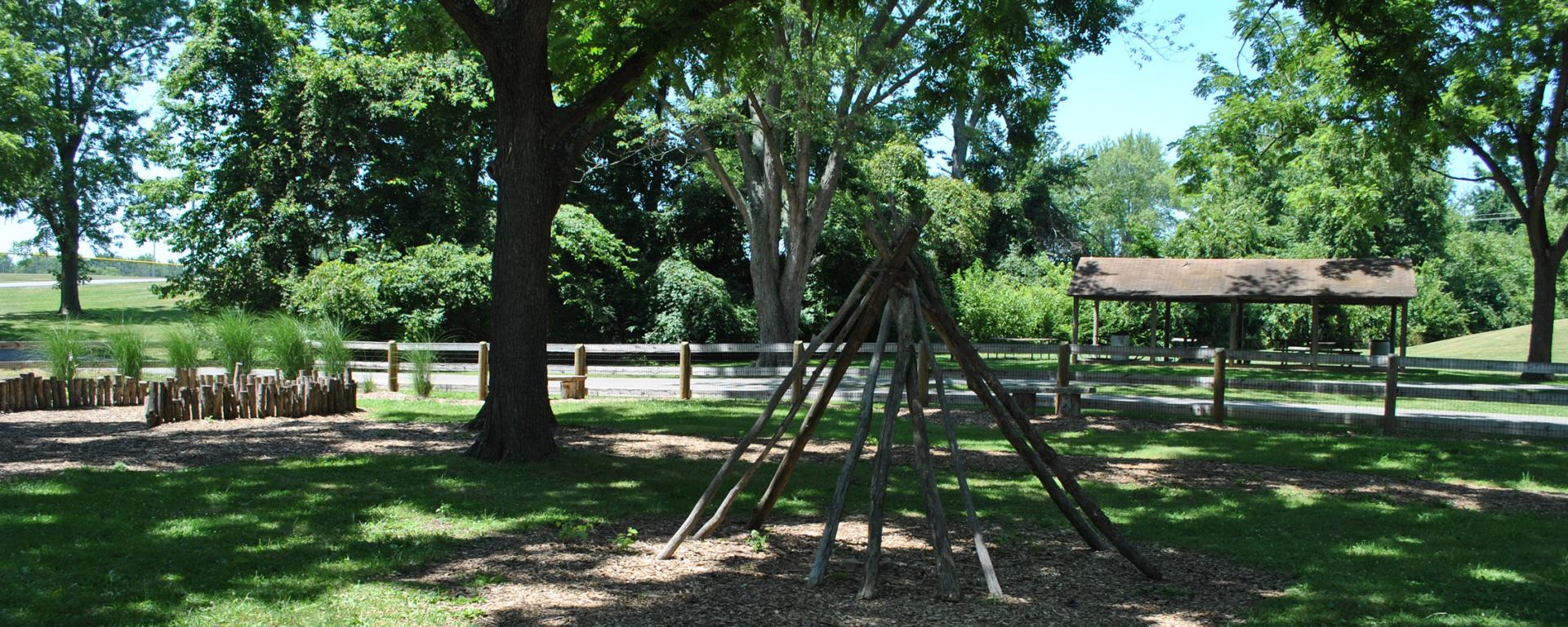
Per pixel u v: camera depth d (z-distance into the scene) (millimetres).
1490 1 20312
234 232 27578
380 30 30344
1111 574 5832
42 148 29891
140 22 37344
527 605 4992
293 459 9258
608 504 7504
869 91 24688
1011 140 19969
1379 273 30109
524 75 9102
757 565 5914
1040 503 7828
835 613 4969
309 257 28031
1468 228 60281
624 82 9531
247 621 4586
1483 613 5055
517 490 7922
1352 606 5172
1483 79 20266
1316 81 22812
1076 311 32844
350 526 6547
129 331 15883
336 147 27781
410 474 8539
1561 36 21375
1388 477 9461
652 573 5672
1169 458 10352
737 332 32375
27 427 11125
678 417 13297
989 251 51750
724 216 34250
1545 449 11406
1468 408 17422
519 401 9383
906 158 30297
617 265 29938
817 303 34969
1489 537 6859
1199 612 5082
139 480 7930
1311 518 7406
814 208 26781
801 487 8344
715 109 24016
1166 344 33969
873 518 5531
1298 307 41688
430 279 25781
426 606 4918
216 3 29234
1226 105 24156
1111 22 16734
